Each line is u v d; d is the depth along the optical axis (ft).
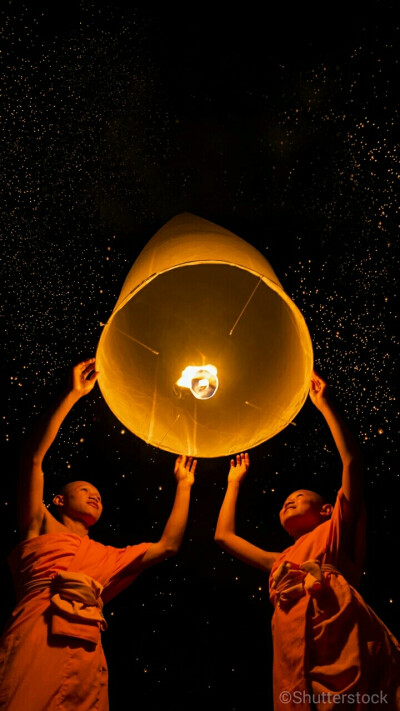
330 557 9.23
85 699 8.13
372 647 8.38
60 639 8.38
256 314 9.42
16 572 9.21
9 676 8.12
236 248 8.54
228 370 9.30
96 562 9.36
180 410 9.14
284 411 8.76
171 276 9.65
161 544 9.83
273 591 9.17
